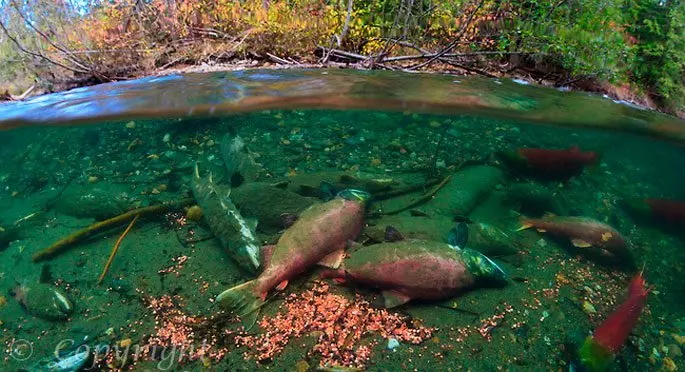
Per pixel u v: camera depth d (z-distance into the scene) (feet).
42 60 23.81
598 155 19.35
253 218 13.91
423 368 9.62
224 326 10.80
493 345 10.30
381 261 11.12
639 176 22.34
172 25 28.02
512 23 27.68
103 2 27.89
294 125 23.09
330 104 22.68
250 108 22.76
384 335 10.47
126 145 21.07
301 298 11.57
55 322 11.07
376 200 15.98
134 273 12.76
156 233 14.57
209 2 28.86
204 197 14.76
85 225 15.26
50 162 20.01
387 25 28.94
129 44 26.43
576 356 10.10
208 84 21.71
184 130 22.47
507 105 22.07
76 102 20.42
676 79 27.07
